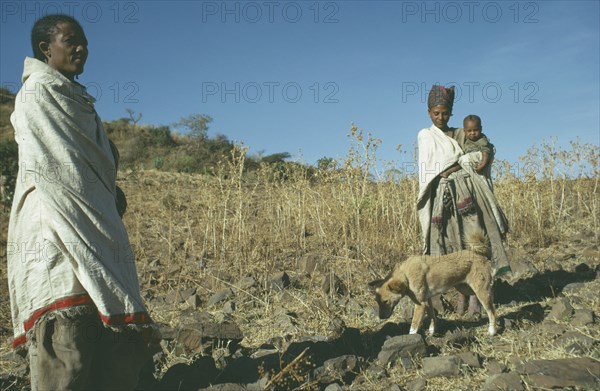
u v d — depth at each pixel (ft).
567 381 13.03
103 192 11.64
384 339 17.34
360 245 28.09
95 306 11.01
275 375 13.61
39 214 10.89
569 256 27.25
